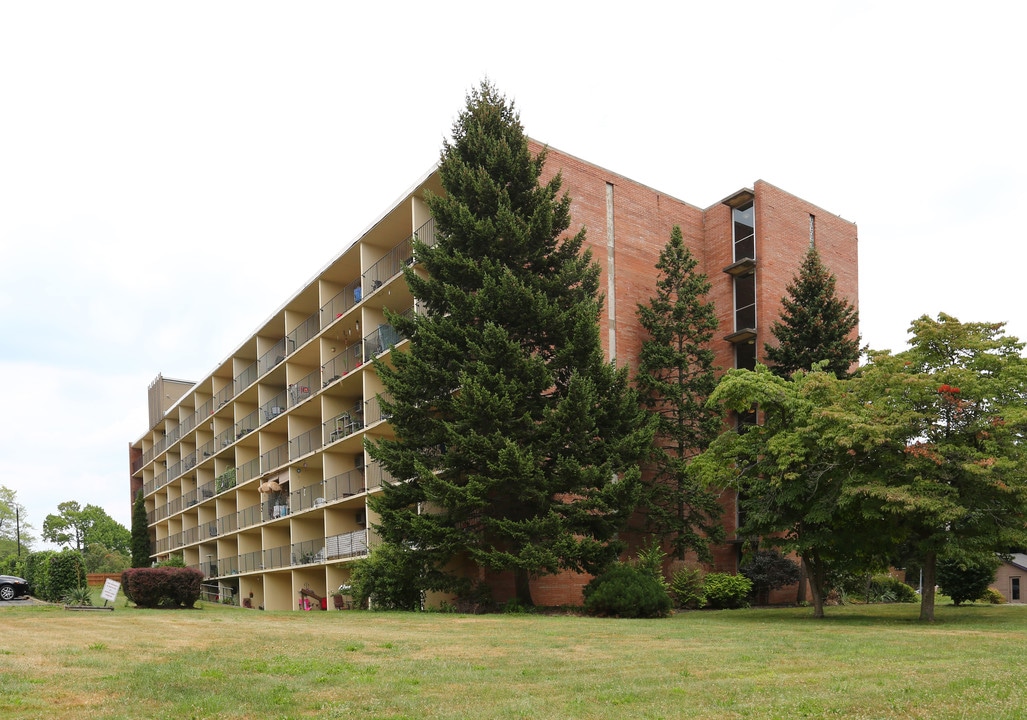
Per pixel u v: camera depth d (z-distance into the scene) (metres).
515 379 24.48
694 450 32.53
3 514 85.62
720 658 12.62
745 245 37.53
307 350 41.72
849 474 21.11
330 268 39.44
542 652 13.55
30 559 38.47
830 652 13.32
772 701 8.84
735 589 30.36
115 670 11.16
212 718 8.35
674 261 33.53
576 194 33.91
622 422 25.84
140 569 25.69
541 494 23.81
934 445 20.05
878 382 21.66
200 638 15.24
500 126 28.56
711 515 31.78
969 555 19.86
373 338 34.88
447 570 28.77
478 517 25.67
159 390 70.12
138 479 76.38
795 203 38.59
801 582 34.22
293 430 42.16
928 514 19.91
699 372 33.28
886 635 16.30
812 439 21.95
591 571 25.23
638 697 9.29
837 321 34.00
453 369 25.98
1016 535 19.75
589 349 25.20
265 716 8.43
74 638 14.91
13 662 11.66
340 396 39.19
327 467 37.81
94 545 75.81
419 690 9.93
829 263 39.72
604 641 15.29
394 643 14.69
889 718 7.87
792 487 22.56
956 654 12.82
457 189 27.59
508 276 24.72
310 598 37.09
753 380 23.77
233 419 53.44
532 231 26.44
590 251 27.19
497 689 9.95
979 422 20.02
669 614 23.83
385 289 33.97
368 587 27.70
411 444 26.11
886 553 22.84
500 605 25.86
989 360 20.67
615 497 24.14
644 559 27.70
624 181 35.91
